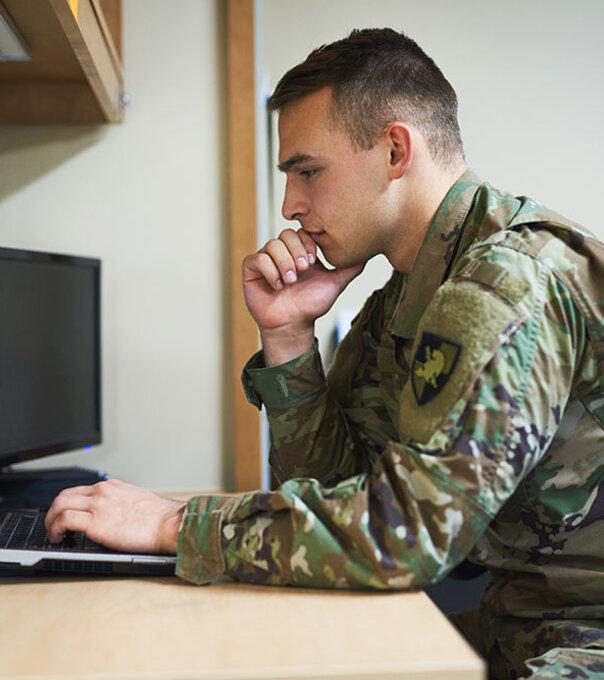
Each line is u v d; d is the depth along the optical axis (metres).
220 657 0.63
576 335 0.85
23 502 1.40
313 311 1.17
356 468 1.25
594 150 2.42
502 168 2.41
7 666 0.61
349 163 1.05
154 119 1.76
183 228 1.77
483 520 0.77
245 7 1.74
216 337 1.78
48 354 1.57
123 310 1.76
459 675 0.61
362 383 1.29
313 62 1.05
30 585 0.83
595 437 0.91
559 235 0.91
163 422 1.78
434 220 1.06
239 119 1.74
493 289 0.83
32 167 1.73
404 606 0.74
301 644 0.65
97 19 1.40
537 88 2.41
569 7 2.40
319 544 0.78
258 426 1.76
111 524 0.86
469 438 0.77
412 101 1.05
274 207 2.23
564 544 0.94
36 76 1.64
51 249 1.74
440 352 0.82
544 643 0.93
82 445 1.67
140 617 0.72
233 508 0.84
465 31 2.38
